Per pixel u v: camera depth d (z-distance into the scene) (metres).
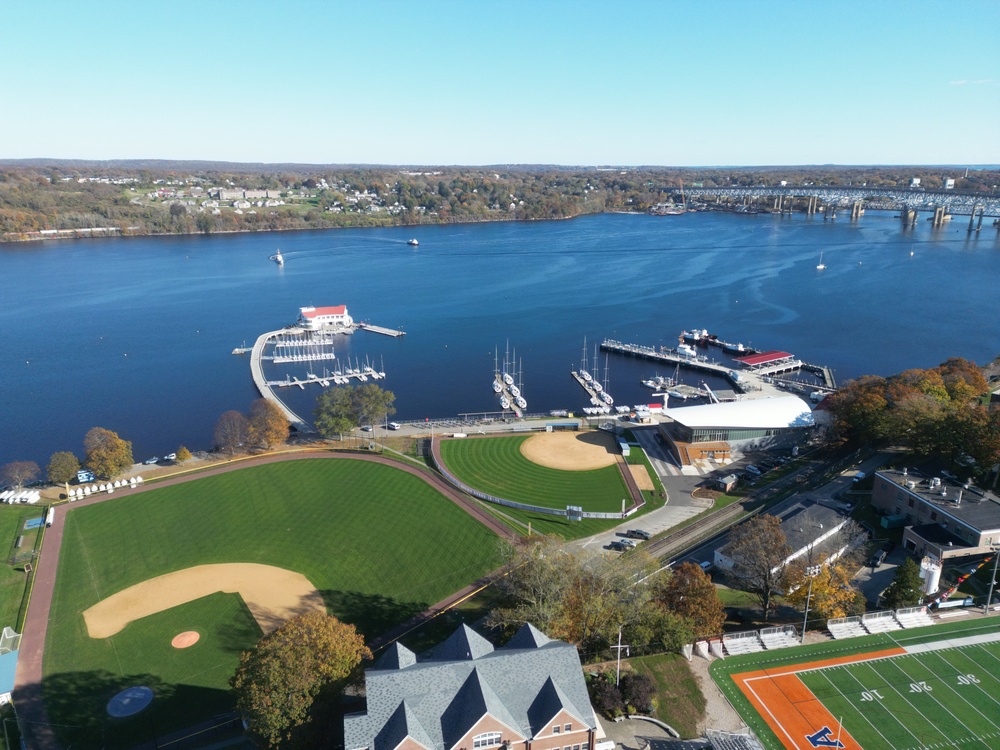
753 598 113.56
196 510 147.50
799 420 181.88
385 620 110.19
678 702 86.25
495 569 124.38
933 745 79.31
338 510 146.62
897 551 125.06
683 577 103.12
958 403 175.00
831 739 80.19
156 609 113.12
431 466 170.38
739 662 93.88
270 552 130.62
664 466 171.50
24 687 95.69
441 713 72.00
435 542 133.62
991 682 89.50
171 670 98.62
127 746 85.06
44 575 123.88
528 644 81.00
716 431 175.12
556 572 99.50
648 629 94.88
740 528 117.25
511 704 73.62
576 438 191.50
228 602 114.88
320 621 84.56
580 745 74.81
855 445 177.00
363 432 197.00
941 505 125.94
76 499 153.75
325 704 76.75
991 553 119.38
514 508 148.50
